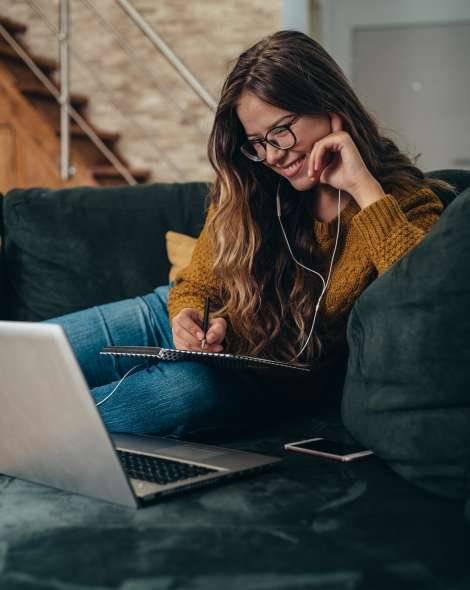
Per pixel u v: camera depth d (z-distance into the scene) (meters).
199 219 2.18
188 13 5.15
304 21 4.98
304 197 1.68
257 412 1.63
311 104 1.54
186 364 1.53
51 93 4.23
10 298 2.20
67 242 2.16
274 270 1.67
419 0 6.10
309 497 1.08
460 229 1.15
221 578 0.81
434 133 6.20
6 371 1.06
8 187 4.05
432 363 1.13
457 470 1.06
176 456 1.24
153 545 0.90
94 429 0.99
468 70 6.07
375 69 6.26
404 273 1.22
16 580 0.82
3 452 1.18
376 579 0.81
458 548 0.89
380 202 1.51
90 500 1.07
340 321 1.65
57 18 5.24
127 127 5.27
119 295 2.12
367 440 1.27
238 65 1.58
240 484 1.15
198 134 5.19
